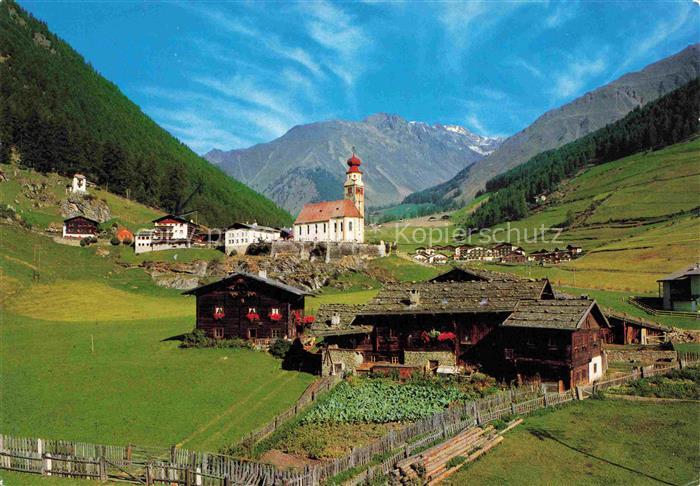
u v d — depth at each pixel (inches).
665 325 2982.3
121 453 1288.1
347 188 7362.2
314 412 1769.2
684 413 1690.5
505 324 2074.3
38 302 3885.3
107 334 2952.8
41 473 1259.8
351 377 2188.7
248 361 2406.5
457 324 2251.5
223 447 1456.7
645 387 1935.3
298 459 1400.1
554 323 1988.2
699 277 3491.6
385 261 6008.9
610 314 2741.1
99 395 1892.2
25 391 1903.3
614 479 1273.4
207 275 5196.9
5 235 5177.2
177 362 2356.1
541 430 1574.8
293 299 2758.4
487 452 1424.7
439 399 1857.8
